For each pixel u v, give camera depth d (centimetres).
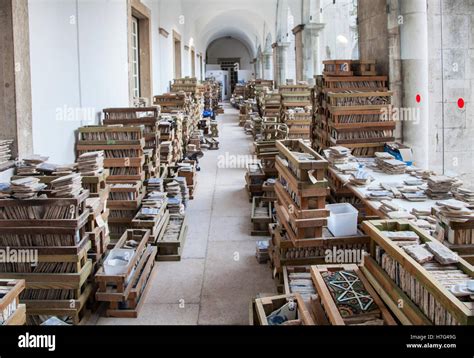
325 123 645
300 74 1373
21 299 356
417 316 210
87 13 613
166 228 580
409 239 255
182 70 1780
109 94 718
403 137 633
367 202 405
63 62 523
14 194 350
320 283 272
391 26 621
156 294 432
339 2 1391
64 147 520
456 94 693
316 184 380
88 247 376
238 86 3209
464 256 291
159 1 1235
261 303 315
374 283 262
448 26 680
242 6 2108
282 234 433
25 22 408
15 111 395
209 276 474
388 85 635
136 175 551
